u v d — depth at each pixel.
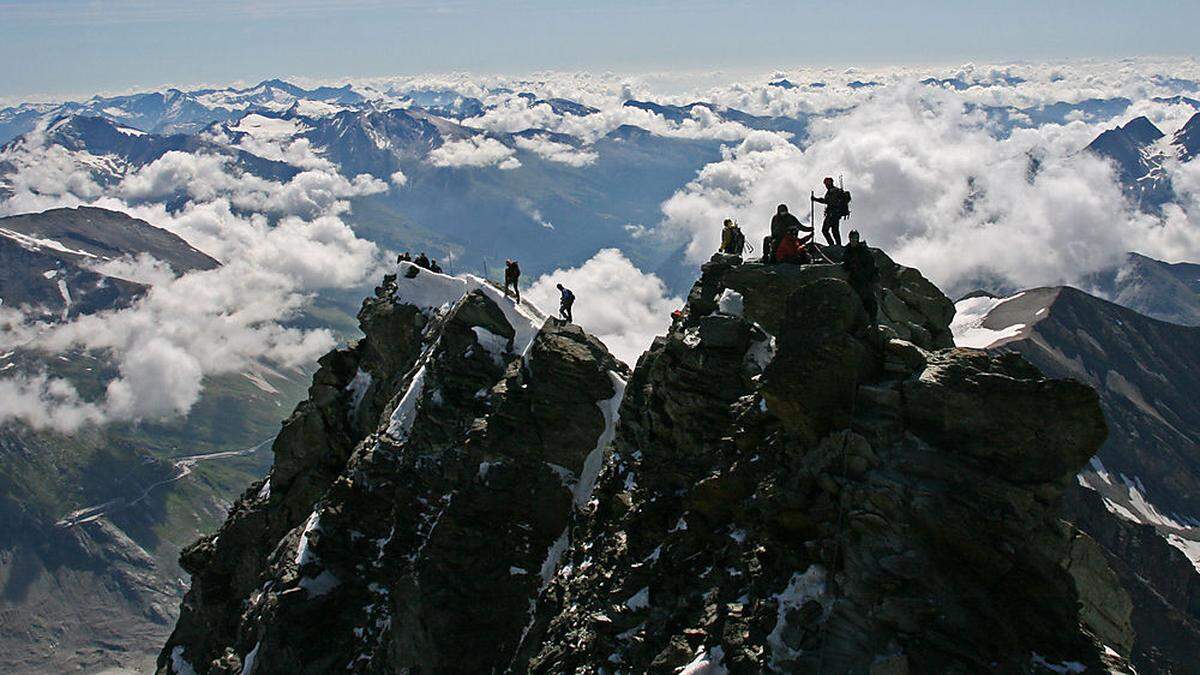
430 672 53.72
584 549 47.38
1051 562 30.25
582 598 43.28
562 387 58.97
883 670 28.59
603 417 58.34
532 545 56.12
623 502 45.25
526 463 57.72
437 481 63.06
